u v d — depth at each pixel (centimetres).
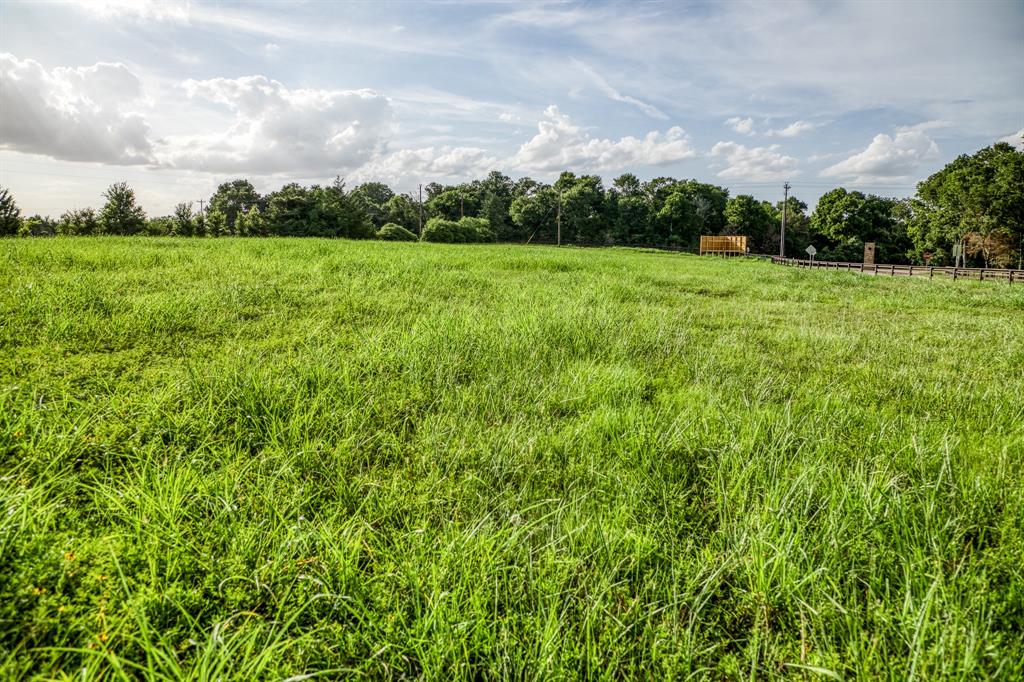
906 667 172
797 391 465
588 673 173
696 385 467
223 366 436
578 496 278
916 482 293
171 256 1148
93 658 159
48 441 285
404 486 284
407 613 195
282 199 5712
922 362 613
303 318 671
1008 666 173
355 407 374
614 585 209
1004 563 226
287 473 280
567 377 475
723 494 274
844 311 1048
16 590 179
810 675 179
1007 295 1430
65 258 971
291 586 200
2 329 501
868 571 221
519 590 205
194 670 155
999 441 358
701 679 174
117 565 178
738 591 214
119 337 518
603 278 1330
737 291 1352
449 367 477
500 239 8275
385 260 1370
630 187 9400
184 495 247
